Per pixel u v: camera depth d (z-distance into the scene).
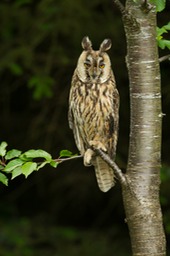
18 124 15.41
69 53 13.96
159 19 13.28
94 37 13.64
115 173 5.37
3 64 13.24
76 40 13.66
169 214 12.41
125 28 5.40
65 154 5.93
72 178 15.51
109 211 15.99
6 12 13.78
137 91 5.40
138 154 5.39
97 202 15.95
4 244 13.69
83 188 15.63
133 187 5.36
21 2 13.18
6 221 14.74
